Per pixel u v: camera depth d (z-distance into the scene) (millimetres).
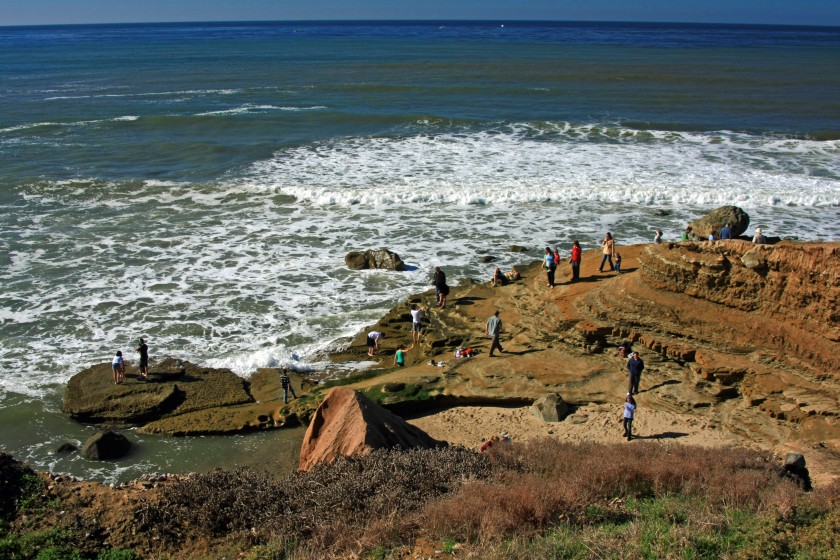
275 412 17438
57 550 10117
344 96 62031
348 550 9312
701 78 74750
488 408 17609
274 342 20875
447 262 26391
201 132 46750
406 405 17578
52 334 21016
